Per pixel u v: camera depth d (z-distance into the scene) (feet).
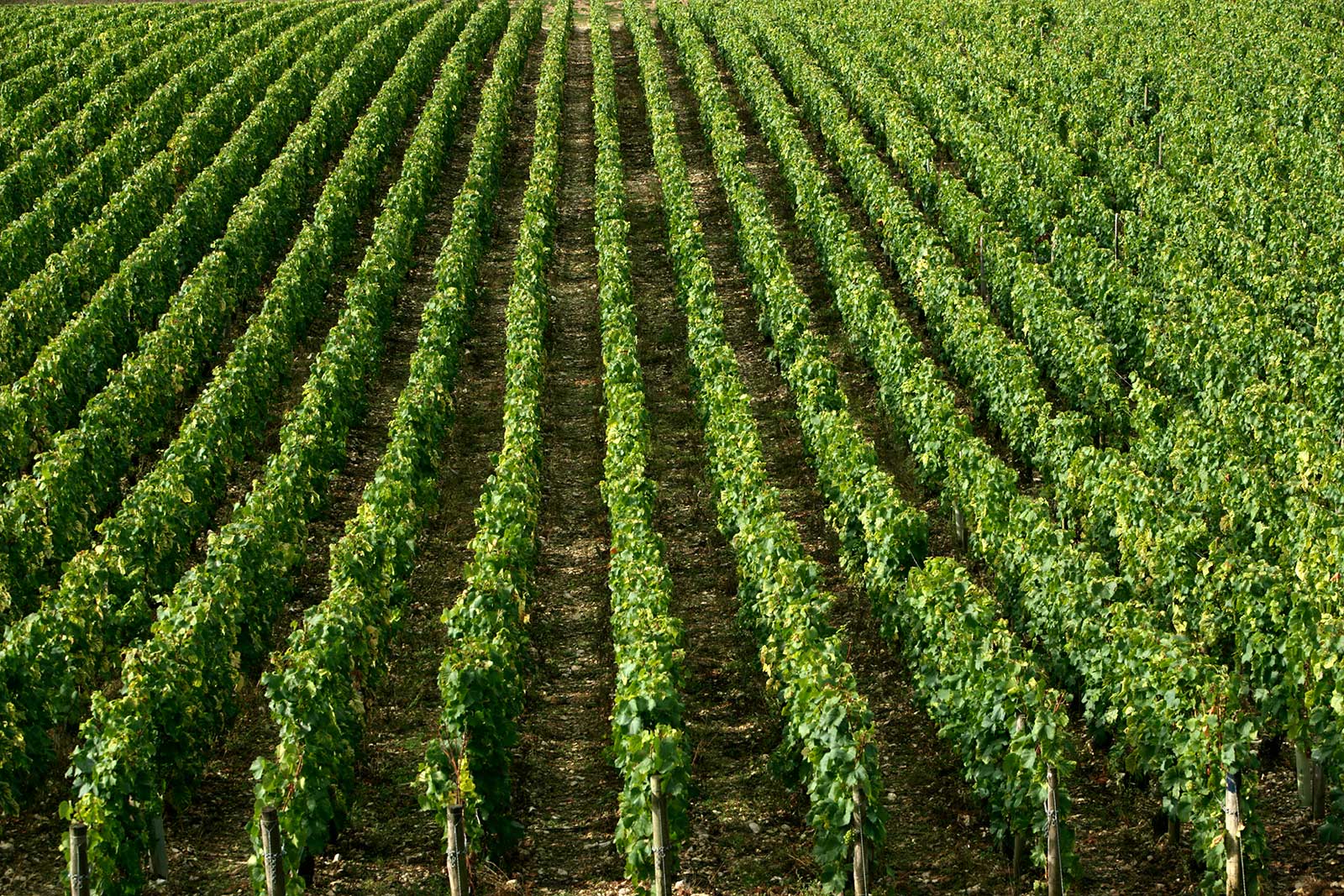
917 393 77.82
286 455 72.84
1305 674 49.08
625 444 74.23
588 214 133.80
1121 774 50.55
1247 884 43.29
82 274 104.78
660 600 55.83
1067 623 54.08
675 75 195.31
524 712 57.88
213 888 47.32
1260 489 65.77
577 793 52.80
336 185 126.11
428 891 46.78
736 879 46.83
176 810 51.16
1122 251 110.01
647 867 44.57
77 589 58.23
